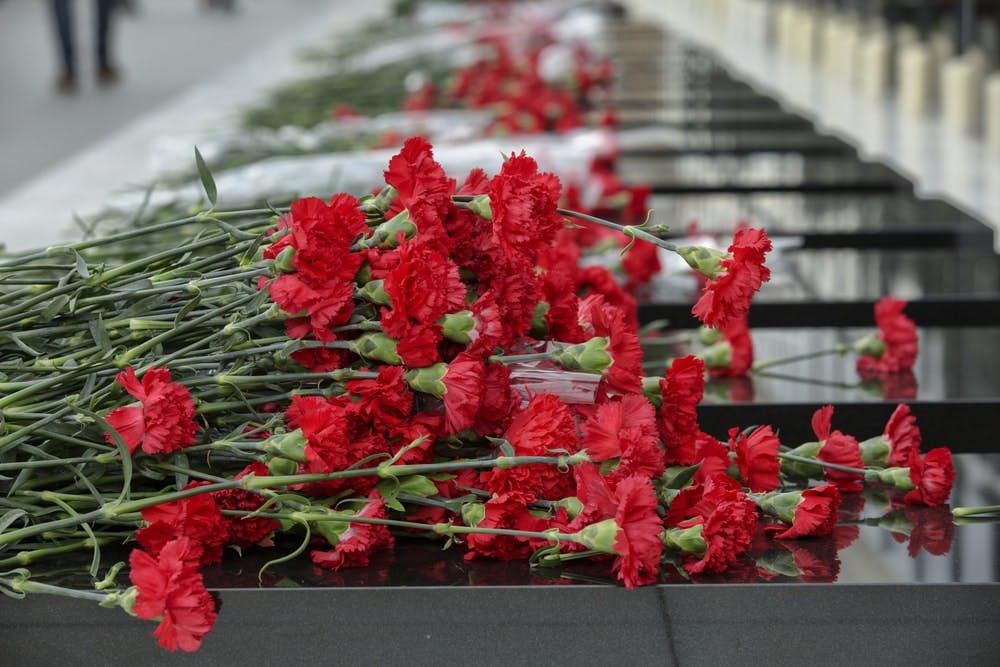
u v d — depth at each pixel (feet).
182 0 103.60
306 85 29.91
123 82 52.54
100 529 7.60
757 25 68.85
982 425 10.44
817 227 16.97
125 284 7.59
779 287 14.26
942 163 32.83
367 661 7.09
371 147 20.92
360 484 7.03
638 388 7.20
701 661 7.06
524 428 6.86
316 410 6.71
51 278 8.14
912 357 11.36
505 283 7.18
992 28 37.86
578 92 30.12
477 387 6.73
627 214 17.19
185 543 6.16
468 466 6.84
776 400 10.55
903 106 43.29
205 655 7.13
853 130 39.68
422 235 6.96
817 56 58.18
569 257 10.25
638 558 6.49
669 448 7.56
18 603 7.13
